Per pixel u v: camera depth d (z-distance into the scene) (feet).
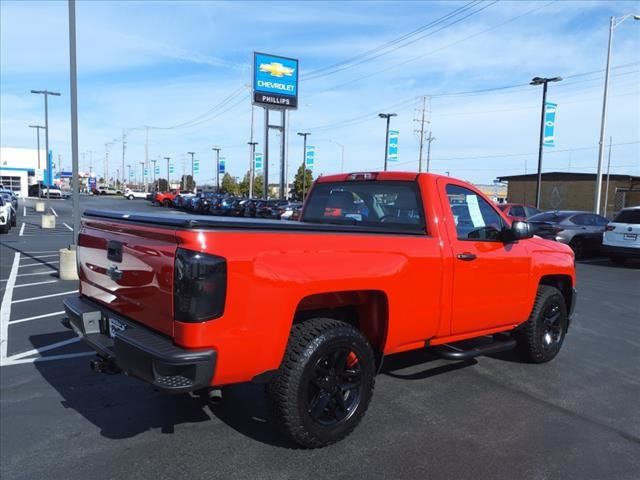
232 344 9.91
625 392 16.01
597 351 20.47
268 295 10.30
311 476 10.84
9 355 18.71
